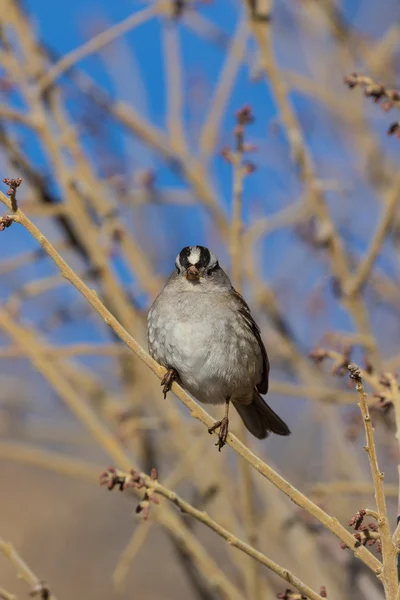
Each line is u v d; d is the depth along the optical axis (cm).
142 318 1141
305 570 985
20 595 1389
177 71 1176
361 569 999
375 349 993
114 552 1489
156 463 1135
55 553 1484
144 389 1132
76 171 1124
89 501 1558
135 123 1172
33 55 1132
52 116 1148
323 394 980
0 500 1541
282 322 1155
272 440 1341
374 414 1009
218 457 1055
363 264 1004
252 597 916
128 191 1175
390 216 970
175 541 1052
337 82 1253
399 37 1216
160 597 1424
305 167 1065
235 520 1017
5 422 1194
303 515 1019
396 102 781
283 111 1062
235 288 938
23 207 1076
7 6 1129
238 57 1133
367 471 1141
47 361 991
